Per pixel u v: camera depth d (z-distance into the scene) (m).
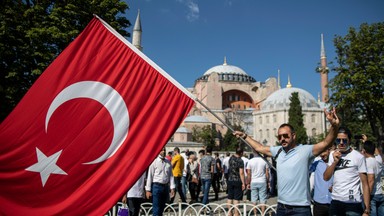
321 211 6.70
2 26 18.12
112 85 4.83
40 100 4.54
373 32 30.09
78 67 4.76
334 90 30.98
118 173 4.55
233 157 11.18
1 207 4.18
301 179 4.42
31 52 18.94
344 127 5.84
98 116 4.68
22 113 4.44
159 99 4.91
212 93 106.31
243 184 10.93
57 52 20.52
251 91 114.38
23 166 4.36
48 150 4.45
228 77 117.06
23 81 19.31
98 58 4.88
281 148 4.79
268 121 92.94
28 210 4.28
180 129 74.56
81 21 21.67
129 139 4.70
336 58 31.42
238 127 80.75
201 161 13.27
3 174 4.27
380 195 7.16
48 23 19.94
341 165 5.73
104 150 4.61
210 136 75.31
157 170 8.49
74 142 4.54
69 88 4.66
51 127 4.50
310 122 89.44
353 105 31.31
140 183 8.18
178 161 13.42
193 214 9.66
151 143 4.70
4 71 18.84
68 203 4.36
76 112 4.63
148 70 5.00
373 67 28.19
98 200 4.43
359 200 5.58
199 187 15.70
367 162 7.15
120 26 22.98
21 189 4.30
